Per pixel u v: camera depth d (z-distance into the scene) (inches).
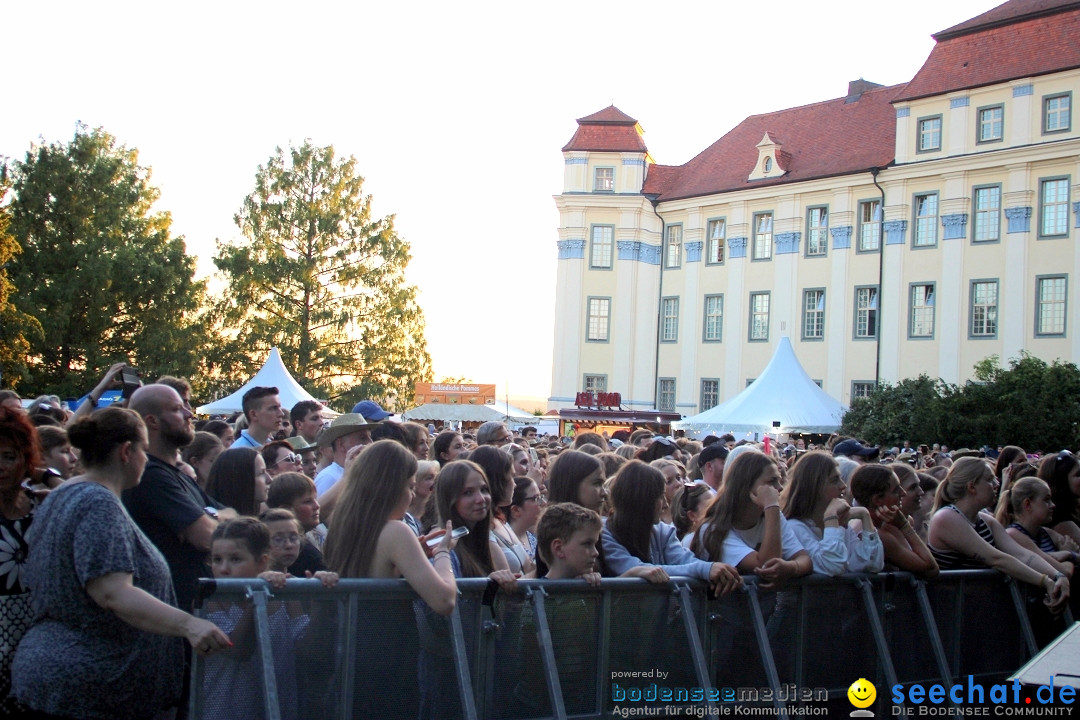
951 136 1614.2
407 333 1972.2
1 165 1812.3
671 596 219.3
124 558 165.5
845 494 320.5
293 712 177.8
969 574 269.6
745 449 243.8
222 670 175.6
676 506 318.0
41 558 166.7
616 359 1995.6
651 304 2030.0
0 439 183.5
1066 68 1483.8
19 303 1660.9
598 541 234.2
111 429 175.2
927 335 1637.6
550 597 204.8
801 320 1801.2
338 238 1962.4
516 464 395.2
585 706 207.2
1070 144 1469.0
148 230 1967.3
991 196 1573.6
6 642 181.6
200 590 174.1
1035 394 1277.1
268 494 246.2
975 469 287.7
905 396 1362.0
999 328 1550.2
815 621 238.4
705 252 1957.4
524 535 277.9
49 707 163.5
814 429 1040.2
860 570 245.0
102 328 1761.8
